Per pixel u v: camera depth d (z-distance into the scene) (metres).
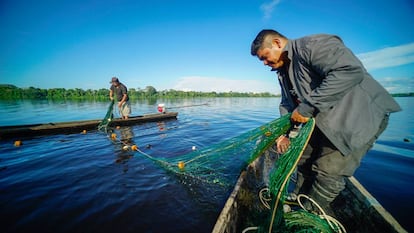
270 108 25.28
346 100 1.80
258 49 2.20
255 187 3.50
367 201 2.24
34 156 5.48
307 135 1.96
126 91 10.49
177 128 10.11
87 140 7.32
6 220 2.85
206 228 2.79
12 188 3.71
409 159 5.57
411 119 12.81
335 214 2.72
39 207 3.15
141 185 3.85
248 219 2.58
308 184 2.65
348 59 1.59
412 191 3.87
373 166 5.07
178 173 4.18
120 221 2.88
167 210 3.13
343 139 1.83
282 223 2.12
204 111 20.17
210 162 4.15
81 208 3.14
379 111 1.75
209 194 3.57
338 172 2.01
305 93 2.04
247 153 4.07
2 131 7.14
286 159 2.15
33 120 12.72
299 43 1.90
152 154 5.81
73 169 4.59
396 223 1.82
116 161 5.10
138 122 10.88
